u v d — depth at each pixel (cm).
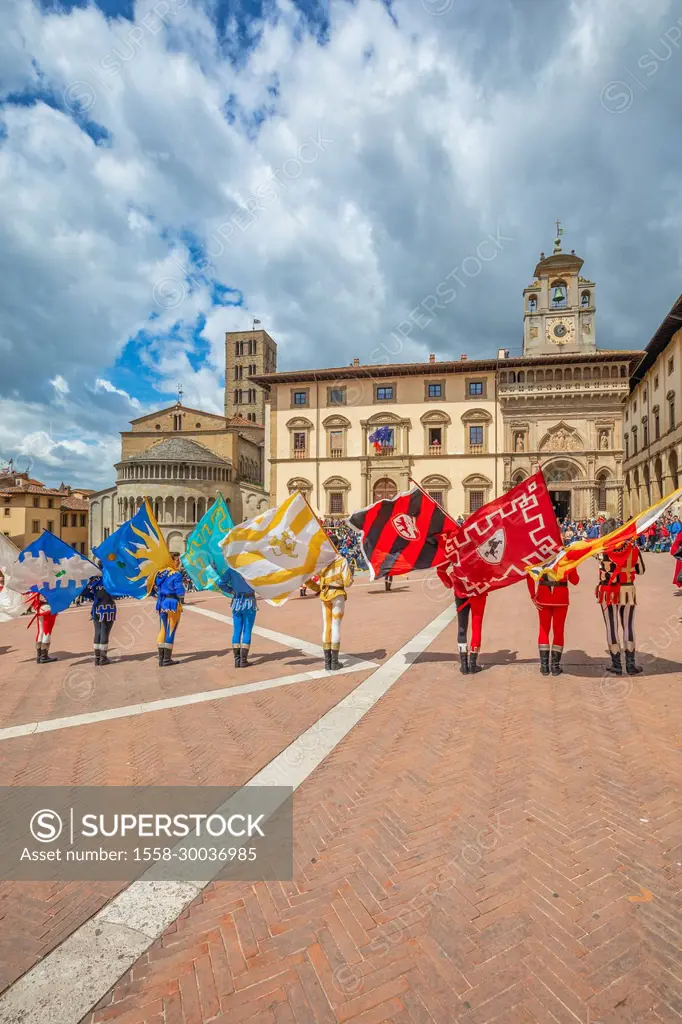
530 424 4884
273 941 326
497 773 526
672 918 332
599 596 847
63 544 1048
